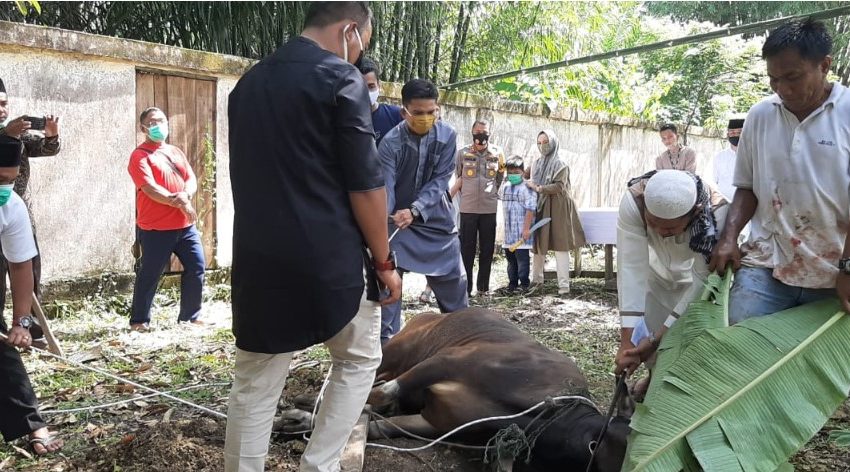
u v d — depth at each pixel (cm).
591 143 1398
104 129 764
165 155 707
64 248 744
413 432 405
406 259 518
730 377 293
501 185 942
